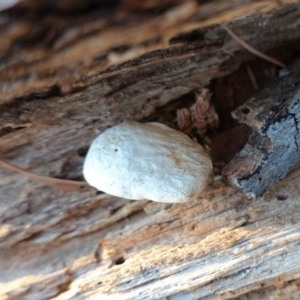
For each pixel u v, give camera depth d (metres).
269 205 0.12
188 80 0.12
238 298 0.12
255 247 0.11
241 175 0.11
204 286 0.12
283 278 0.12
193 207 0.12
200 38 0.12
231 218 0.12
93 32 0.07
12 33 0.06
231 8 0.07
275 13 0.12
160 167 0.11
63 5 0.06
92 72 0.10
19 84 0.08
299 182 0.12
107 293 0.12
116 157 0.11
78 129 0.12
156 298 0.12
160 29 0.07
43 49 0.07
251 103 0.11
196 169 0.11
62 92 0.11
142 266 0.12
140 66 0.11
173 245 0.12
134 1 0.06
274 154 0.11
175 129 0.12
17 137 0.12
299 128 0.11
